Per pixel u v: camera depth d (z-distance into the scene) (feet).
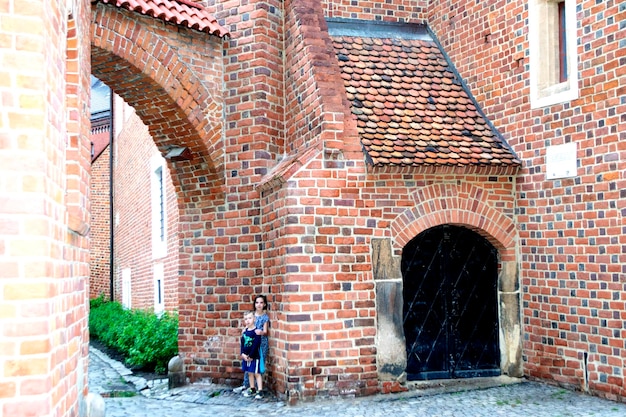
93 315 66.13
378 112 32.48
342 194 29.86
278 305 29.86
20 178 12.79
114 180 80.84
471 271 32.94
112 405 30.68
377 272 30.14
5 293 12.59
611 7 27.37
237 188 33.14
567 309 29.60
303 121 31.65
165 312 48.93
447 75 36.47
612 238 27.37
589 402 27.09
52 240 13.85
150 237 59.41
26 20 13.07
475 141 32.78
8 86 12.87
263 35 33.06
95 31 29.01
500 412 26.08
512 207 32.55
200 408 29.12
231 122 33.37
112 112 80.79
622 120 26.94
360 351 29.58
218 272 33.60
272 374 30.37
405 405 28.02
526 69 31.91
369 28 37.93
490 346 32.81
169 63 31.68
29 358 12.67
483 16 34.76
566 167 29.63
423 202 31.19
